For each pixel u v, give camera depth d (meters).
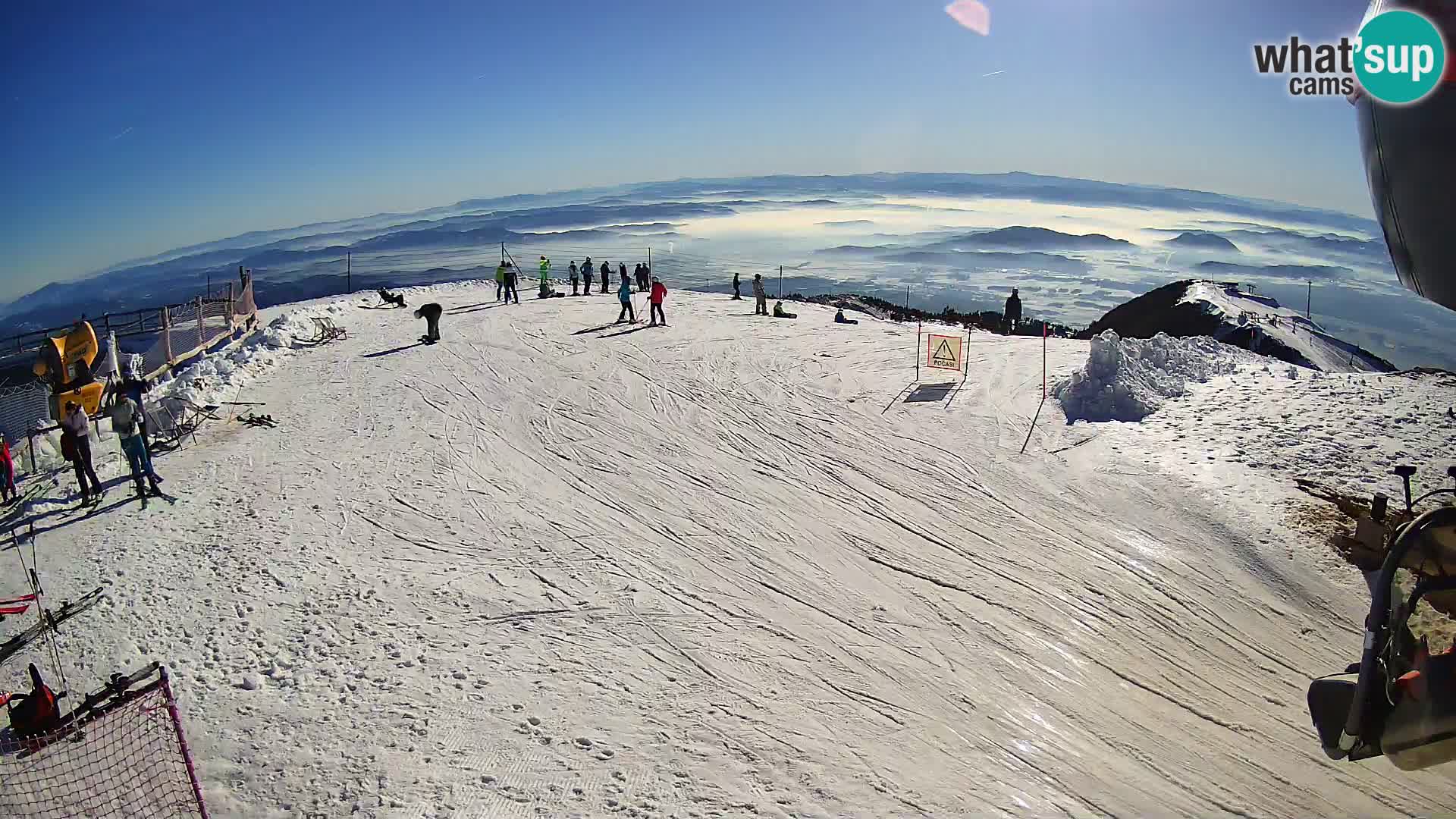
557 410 18.00
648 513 12.84
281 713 7.98
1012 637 9.32
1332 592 9.71
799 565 11.09
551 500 13.35
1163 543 11.00
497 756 7.40
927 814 6.76
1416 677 3.31
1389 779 7.11
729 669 8.82
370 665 8.81
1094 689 8.41
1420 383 14.41
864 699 8.31
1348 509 11.01
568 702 8.21
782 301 34.44
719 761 7.36
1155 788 7.07
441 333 26.05
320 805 6.80
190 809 6.75
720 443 15.75
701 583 10.67
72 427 13.07
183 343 22.62
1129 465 13.11
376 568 11.05
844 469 14.18
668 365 21.39
